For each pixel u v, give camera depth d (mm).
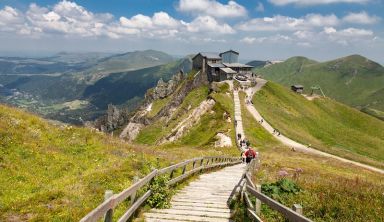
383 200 13883
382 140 154000
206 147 89000
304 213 13414
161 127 171500
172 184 20688
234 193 18391
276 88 173625
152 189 16109
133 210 13023
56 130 29234
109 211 9922
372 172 64375
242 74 182625
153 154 32219
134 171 21625
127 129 193250
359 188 15672
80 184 17172
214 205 16922
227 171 35875
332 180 19812
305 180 18984
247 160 34625
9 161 20000
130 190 12039
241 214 14352
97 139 30656
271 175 23938
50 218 12211
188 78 191125
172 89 199625
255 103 139125
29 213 12711
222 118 112188
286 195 15750
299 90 198375
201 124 115062
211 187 22859
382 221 11938
